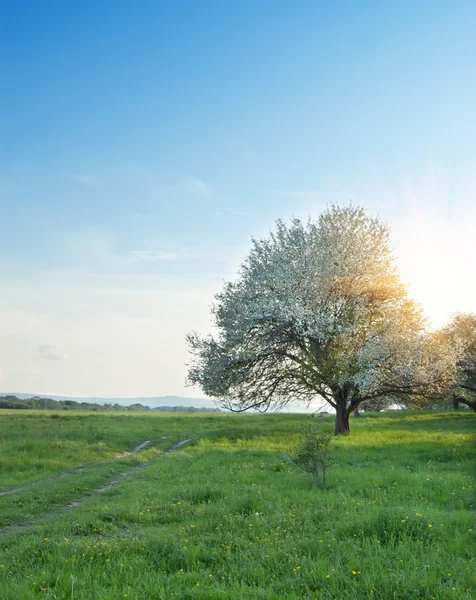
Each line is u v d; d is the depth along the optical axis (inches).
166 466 894.4
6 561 365.4
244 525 438.3
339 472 724.7
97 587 294.8
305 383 1481.3
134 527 470.3
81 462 1017.5
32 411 3769.7
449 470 755.4
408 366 1416.1
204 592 276.4
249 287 1549.0
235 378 1540.4
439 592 270.2
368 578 286.7
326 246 1547.7
